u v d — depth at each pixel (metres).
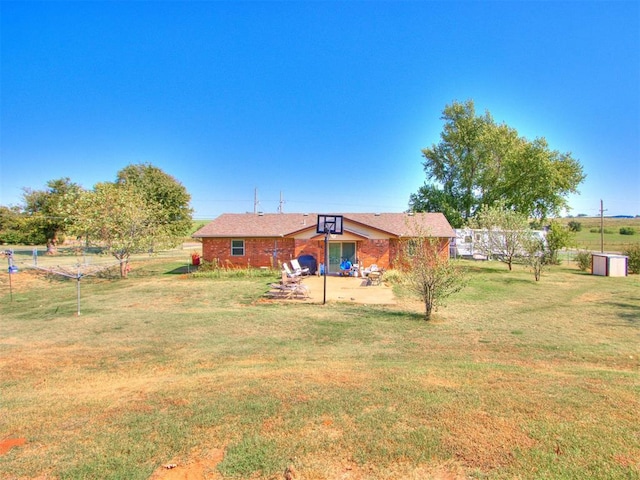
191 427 4.38
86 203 23.48
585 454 3.64
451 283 11.70
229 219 27.83
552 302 14.64
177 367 7.23
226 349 8.49
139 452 3.89
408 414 4.55
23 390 6.00
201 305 14.34
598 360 7.51
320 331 10.25
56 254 38.28
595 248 40.06
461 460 3.61
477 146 41.34
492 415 4.50
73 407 5.11
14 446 4.08
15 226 45.72
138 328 10.66
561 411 4.58
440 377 6.02
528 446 3.80
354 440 4.00
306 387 5.55
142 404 5.11
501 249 26.45
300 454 3.78
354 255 24.62
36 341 9.35
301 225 26.62
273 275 23.05
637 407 4.70
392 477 3.40
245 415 4.63
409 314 12.53
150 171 49.97
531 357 7.74
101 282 21.42
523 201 38.66
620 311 12.77
